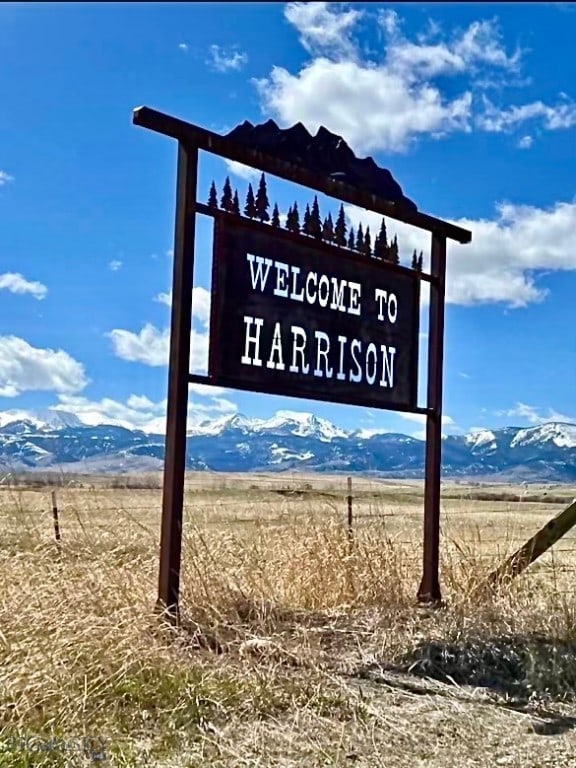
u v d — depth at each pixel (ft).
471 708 14.35
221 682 13.83
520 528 26.78
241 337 19.24
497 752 12.32
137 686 13.17
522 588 21.94
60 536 21.25
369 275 22.86
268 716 12.98
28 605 15.84
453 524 26.53
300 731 12.51
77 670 13.21
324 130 21.61
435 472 23.27
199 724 12.35
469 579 22.89
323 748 11.91
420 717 13.66
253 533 22.75
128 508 24.17
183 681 13.57
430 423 23.81
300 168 20.81
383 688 15.12
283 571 21.39
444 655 16.75
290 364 20.45
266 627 17.56
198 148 18.53
